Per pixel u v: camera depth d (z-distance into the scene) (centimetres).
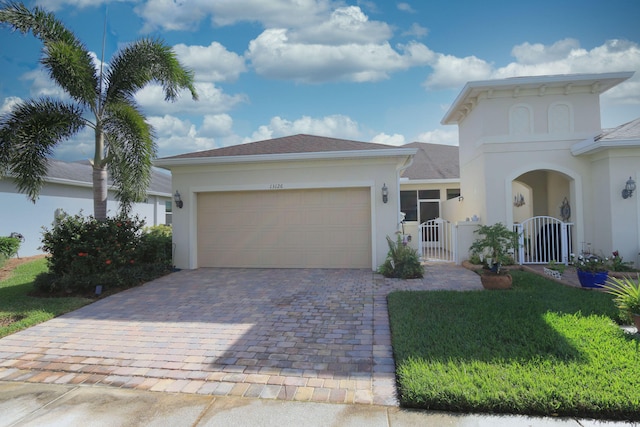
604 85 1158
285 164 1177
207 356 508
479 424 335
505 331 526
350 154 1108
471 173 1370
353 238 1168
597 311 622
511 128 1205
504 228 866
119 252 964
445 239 1461
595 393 349
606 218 1078
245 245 1223
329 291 864
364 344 536
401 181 1808
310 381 427
